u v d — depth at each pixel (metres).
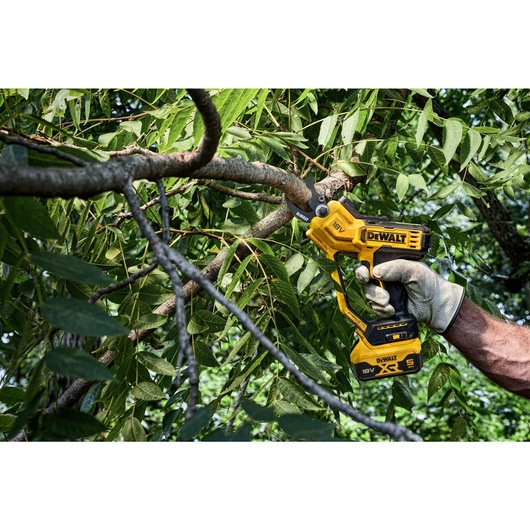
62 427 1.00
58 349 0.92
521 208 5.98
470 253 2.84
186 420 0.83
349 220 1.86
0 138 0.97
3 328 2.41
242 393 2.06
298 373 0.84
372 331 1.87
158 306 2.25
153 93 2.68
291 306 1.82
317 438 0.89
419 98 3.22
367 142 2.22
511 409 6.00
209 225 2.78
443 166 2.32
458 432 2.49
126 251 2.18
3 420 1.26
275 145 1.90
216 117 1.11
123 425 1.85
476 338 1.94
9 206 1.02
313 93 2.60
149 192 2.47
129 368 1.83
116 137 2.15
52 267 0.97
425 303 1.91
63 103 2.19
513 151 2.48
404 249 1.86
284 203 2.16
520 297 5.53
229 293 1.74
